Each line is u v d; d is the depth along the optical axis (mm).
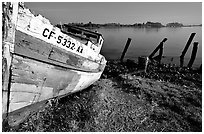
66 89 5980
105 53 24641
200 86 10391
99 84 9312
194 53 17000
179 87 9961
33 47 4355
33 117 5434
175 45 33250
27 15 4074
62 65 5199
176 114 6664
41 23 4398
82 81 6605
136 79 10938
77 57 5770
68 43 5258
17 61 4145
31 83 4617
